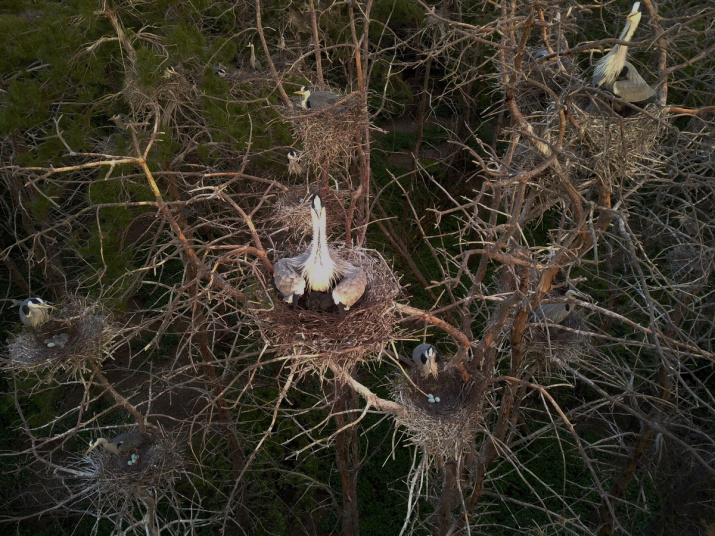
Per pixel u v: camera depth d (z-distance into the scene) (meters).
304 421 16.20
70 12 10.11
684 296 11.31
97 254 9.94
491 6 17.62
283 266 6.97
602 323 14.37
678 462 13.85
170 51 10.45
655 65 11.79
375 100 21.56
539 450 16.31
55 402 14.51
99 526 14.59
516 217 6.71
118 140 9.95
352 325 6.89
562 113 6.09
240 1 13.41
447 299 18.83
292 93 11.06
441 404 8.02
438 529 10.11
